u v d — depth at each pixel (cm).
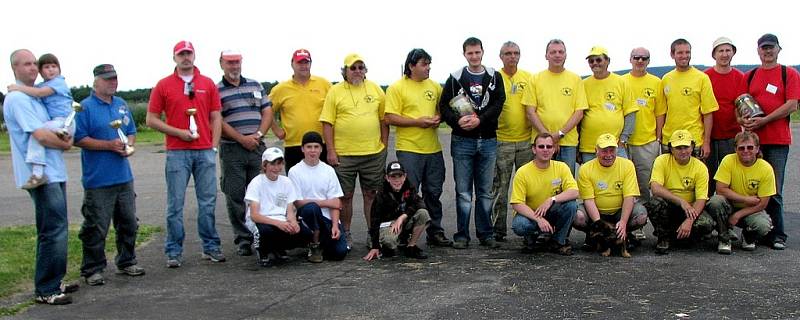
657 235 706
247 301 552
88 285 607
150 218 975
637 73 784
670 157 718
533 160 719
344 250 695
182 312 525
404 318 502
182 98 659
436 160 748
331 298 557
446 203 1081
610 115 749
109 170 605
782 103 728
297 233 679
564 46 745
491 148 738
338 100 734
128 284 612
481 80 727
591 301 536
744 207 714
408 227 695
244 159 728
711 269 631
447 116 724
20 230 870
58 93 545
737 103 738
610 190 714
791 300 531
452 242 761
